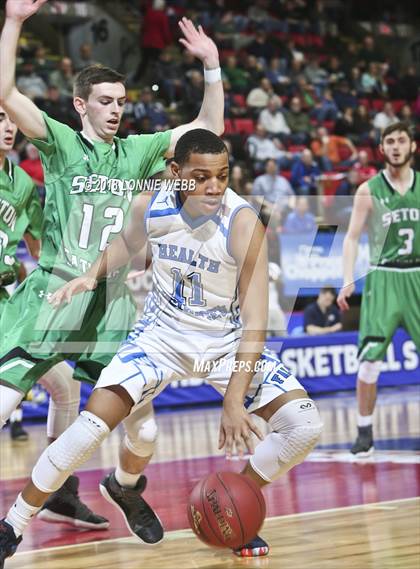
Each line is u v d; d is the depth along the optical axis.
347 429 16.09
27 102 7.79
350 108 31.75
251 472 7.54
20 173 9.12
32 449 15.49
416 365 22.62
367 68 37.72
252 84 31.11
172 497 10.75
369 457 13.08
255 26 36.34
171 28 33.62
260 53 33.81
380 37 42.38
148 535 8.24
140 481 8.45
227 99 29.53
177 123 26.83
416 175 13.03
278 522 8.98
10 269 9.12
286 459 7.37
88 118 8.05
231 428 6.73
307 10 40.06
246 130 29.27
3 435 17.64
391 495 10.17
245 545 7.66
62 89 27.52
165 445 15.20
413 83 36.28
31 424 19.02
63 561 7.79
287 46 35.56
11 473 13.00
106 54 36.09
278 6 38.75
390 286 13.10
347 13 42.28
